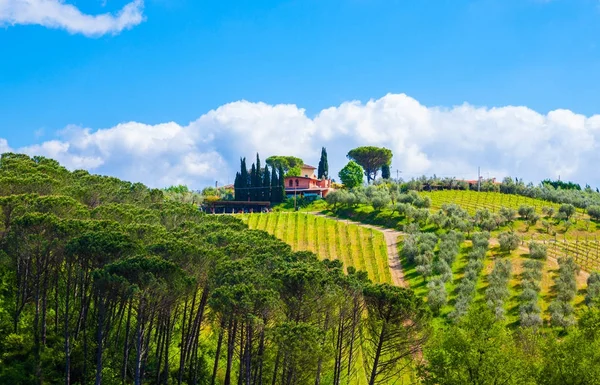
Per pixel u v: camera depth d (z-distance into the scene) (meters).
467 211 149.25
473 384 49.44
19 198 64.31
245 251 61.28
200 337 71.94
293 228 138.00
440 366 52.34
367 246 122.88
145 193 90.31
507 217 136.12
